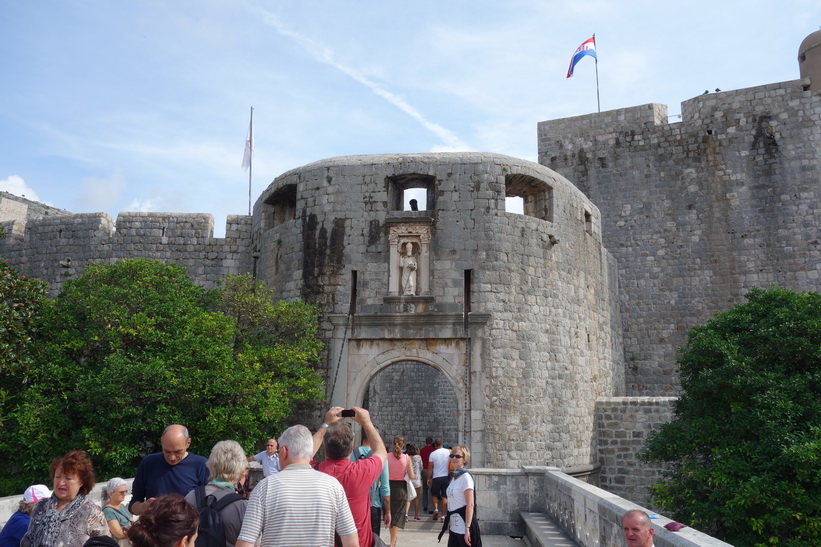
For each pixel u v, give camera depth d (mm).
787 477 15258
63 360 18156
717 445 16844
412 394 32375
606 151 33781
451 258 21328
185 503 4043
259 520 5129
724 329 18125
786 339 16516
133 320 18031
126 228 26578
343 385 21000
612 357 27750
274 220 25203
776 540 14734
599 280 25922
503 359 20781
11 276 16875
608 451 23484
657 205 32438
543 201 23438
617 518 8250
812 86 32344
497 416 20297
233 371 17656
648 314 31547
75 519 6184
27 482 17984
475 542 9734
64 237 26984
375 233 21797
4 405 18000
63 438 17953
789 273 29828
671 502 17312
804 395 15914
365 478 6215
